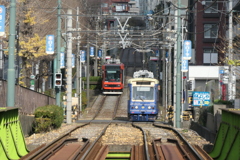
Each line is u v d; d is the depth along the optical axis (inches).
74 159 1616.6
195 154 1795.0
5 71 5319.9
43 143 2257.6
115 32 4520.2
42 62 5866.1
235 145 1653.5
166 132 3257.9
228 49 3823.8
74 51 7288.4
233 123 1738.4
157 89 4827.8
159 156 1780.3
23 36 4596.5
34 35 4672.7
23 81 4869.6
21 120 2682.1
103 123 4537.4
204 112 3732.8
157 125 3959.2
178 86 3914.9
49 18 5738.2
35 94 4060.0
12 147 1759.4
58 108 3326.8
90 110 6540.4
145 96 4783.5
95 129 3491.6
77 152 1764.3
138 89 4810.5
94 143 2092.8
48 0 5821.9
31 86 4685.0
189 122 4008.4
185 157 1808.6
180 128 3777.1
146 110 4734.3
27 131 2881.4
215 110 3198.8
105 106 6870.1
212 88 4997.5
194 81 7504.9
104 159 1825.8
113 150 2159.2
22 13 4530.0
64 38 4404.5
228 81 3848.4
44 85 6840.6
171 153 1945.1
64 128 3513.8
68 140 2314.2
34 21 4699.8
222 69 4306.1
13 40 2337.6
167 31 4035.4
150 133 3110.2
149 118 4766.2
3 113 1608.0
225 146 1871.3
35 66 5935.0
